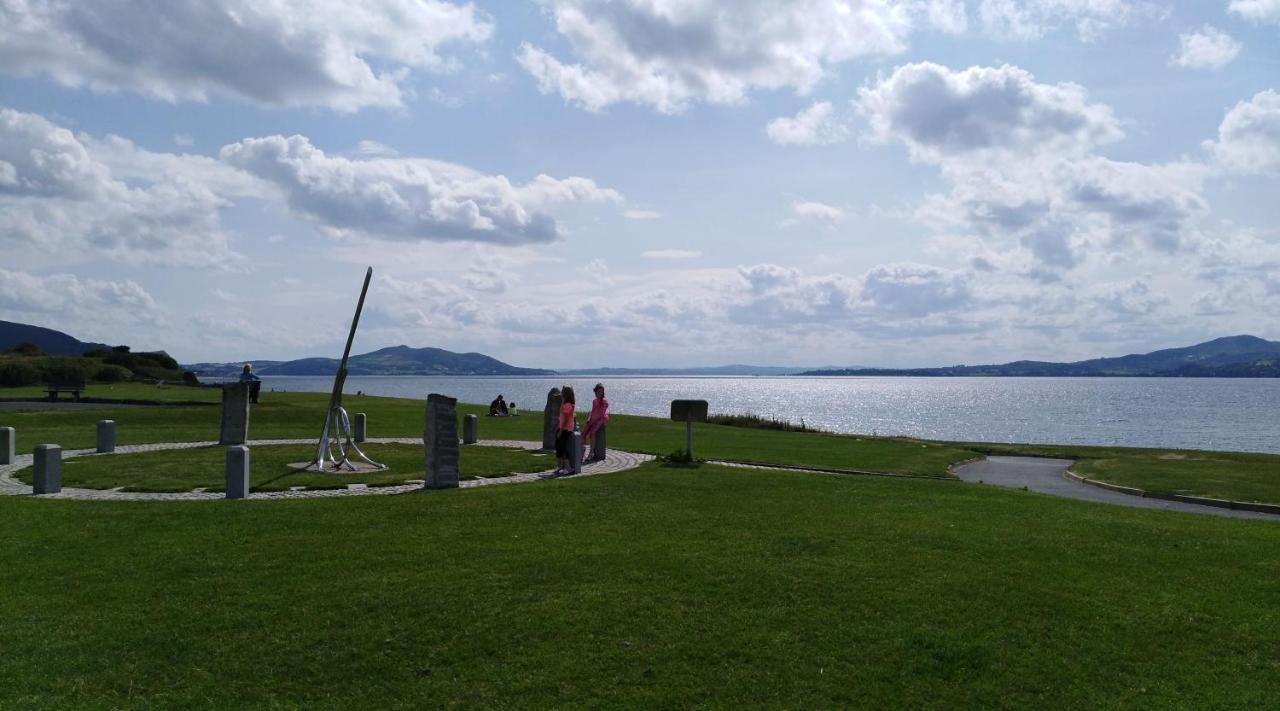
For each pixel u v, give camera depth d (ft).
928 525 45.65
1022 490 66.69
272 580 33.55
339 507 47.62
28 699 24.40
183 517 44.29
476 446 86.89
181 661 26.94
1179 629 30.73
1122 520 49.85
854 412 351.67
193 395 159.94
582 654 27.78
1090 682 26.94
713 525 44.45
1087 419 294.87
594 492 54.54
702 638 29.01
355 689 25.64
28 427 95.86
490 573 34.65
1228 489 73.51
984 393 635.25
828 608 31.68
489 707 24.79
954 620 30.86
